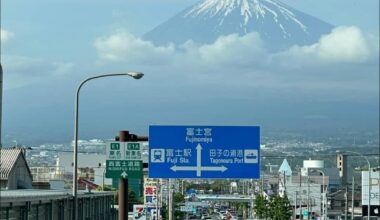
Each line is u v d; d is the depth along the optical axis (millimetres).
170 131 41625
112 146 42219
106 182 134250
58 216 56125
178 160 41500
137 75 43344
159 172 41500
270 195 173500
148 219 115125
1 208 37375
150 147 41719
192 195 189750
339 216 138375
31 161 166000
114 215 98250
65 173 125062
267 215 155375
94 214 79375
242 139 41438
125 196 42094
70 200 60719
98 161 141750
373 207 114250
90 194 72750
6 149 81250
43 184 83000
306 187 172125
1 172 75438
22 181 79812
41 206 49719
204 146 41469
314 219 148625
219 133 41500
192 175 41375
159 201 132750
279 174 187375
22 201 40188
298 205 165250
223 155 41406
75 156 44656
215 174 41312
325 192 122625
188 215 187000
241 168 41375
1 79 27203
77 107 44844
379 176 114312
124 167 42094
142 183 135125
